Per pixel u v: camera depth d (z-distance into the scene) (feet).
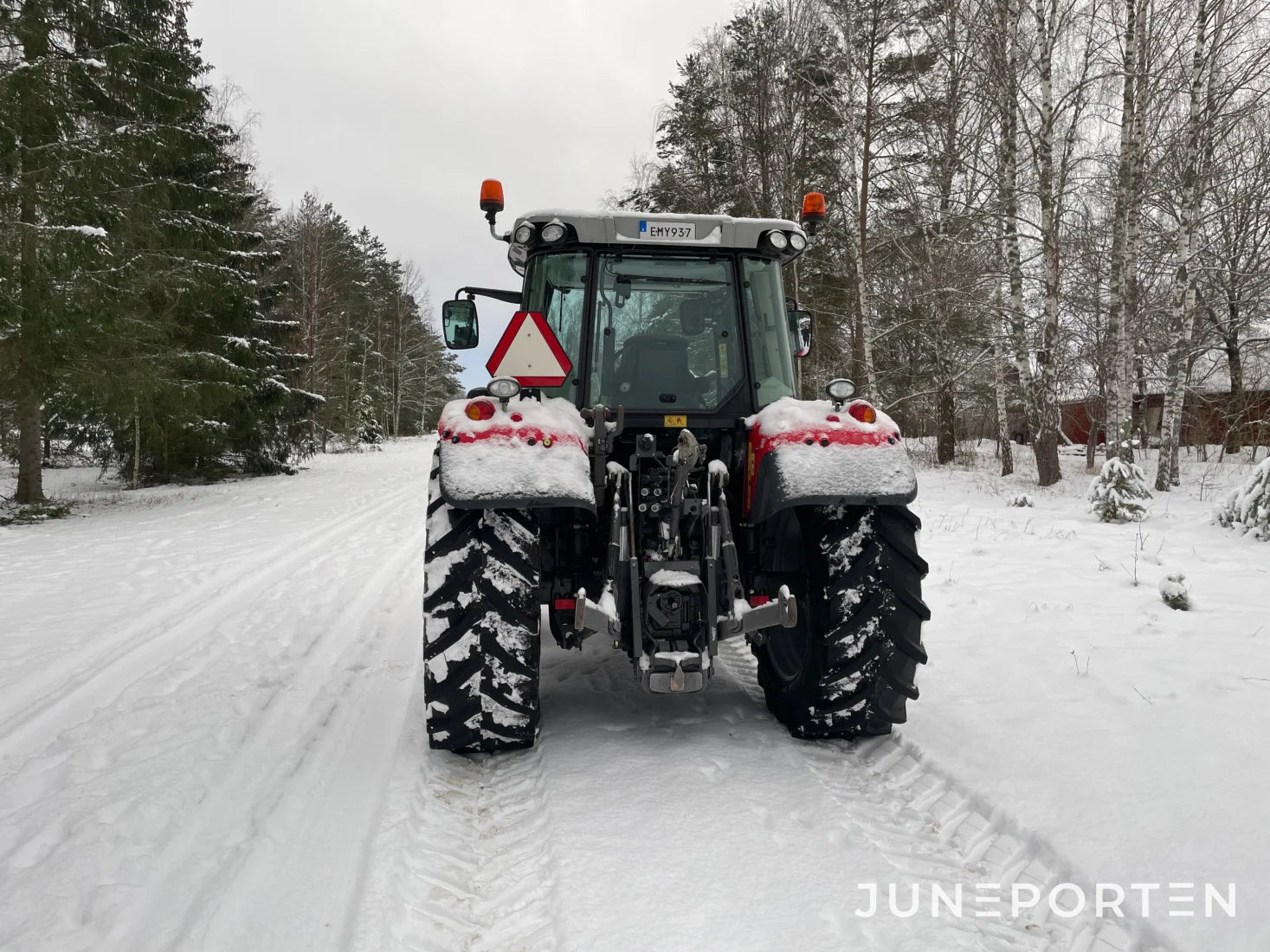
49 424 49.62
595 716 11.12
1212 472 44.73
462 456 8.98
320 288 105.50
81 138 34.55
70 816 8.13
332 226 126.62
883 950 6.07
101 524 33.55
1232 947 5.92
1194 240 37.60
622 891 6.81
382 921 6.37
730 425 11.07
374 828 7.84
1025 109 42.52
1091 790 8.33
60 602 18.58
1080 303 44.55
